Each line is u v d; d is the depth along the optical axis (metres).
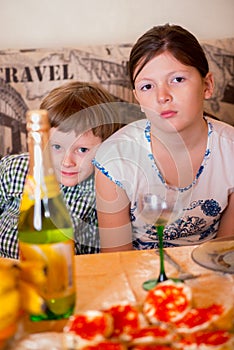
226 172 1.57
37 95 2.46
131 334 0.85
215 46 2.44
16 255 1.69
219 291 1.04
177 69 1.46
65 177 1.55
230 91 2.47
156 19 2.54
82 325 0.85
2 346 0.84
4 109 2.47
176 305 0.91
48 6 2.53
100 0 2.53
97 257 1.24
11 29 2.54
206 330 0.87
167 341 0.84
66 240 0.98
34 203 0.99
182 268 1.16
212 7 2.55
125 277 1.13
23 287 0.88
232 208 1.62
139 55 1.49
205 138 1.56
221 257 1.19
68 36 2.55
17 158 1.80
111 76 2.46
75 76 2.45
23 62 2.44
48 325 0.95
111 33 2.55
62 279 0.95
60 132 1.50
